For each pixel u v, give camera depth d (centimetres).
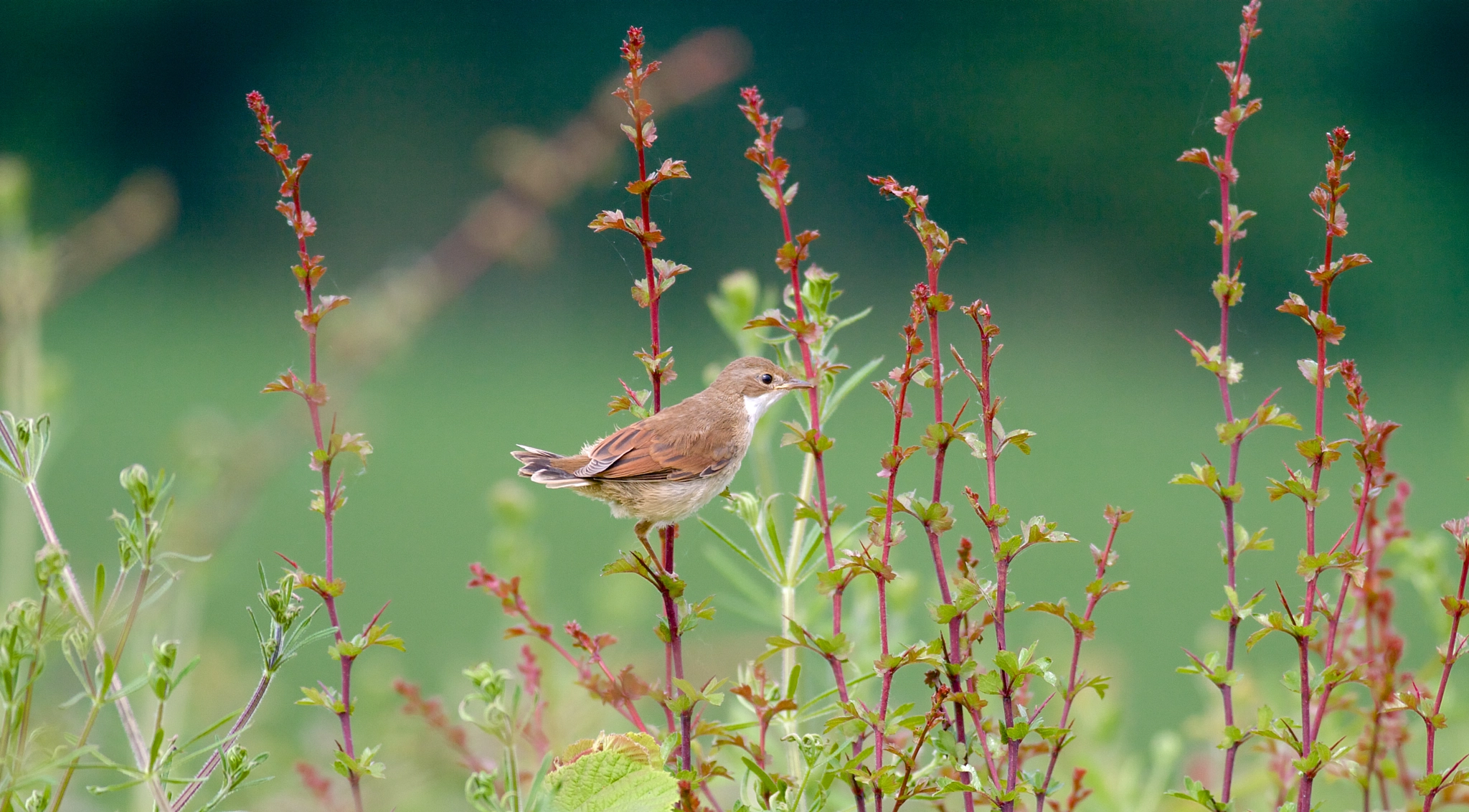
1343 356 3394
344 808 534
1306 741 419
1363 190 3569
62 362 906
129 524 369
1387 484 415
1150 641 1348
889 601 646
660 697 443
